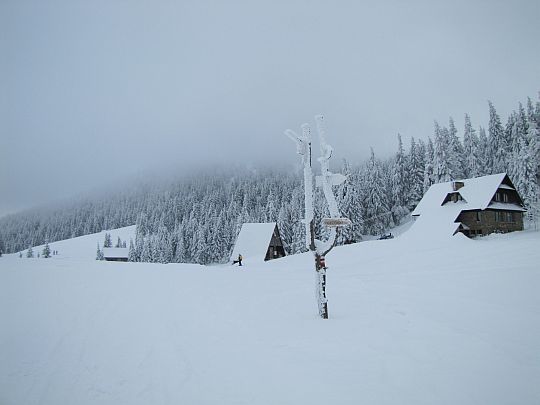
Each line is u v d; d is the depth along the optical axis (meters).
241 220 80.94
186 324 9.87
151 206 137.38
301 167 11.23
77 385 6.22
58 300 13.65
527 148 53.06
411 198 71.81
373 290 13.43
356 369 6.02
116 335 9.06
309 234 10.05
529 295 10.34
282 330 8.73
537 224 49.72
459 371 5.72
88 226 154.75
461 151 67.62
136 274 21.94
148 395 5.65
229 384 5.80
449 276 14.88
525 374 5.52
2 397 5.87
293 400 5.09
